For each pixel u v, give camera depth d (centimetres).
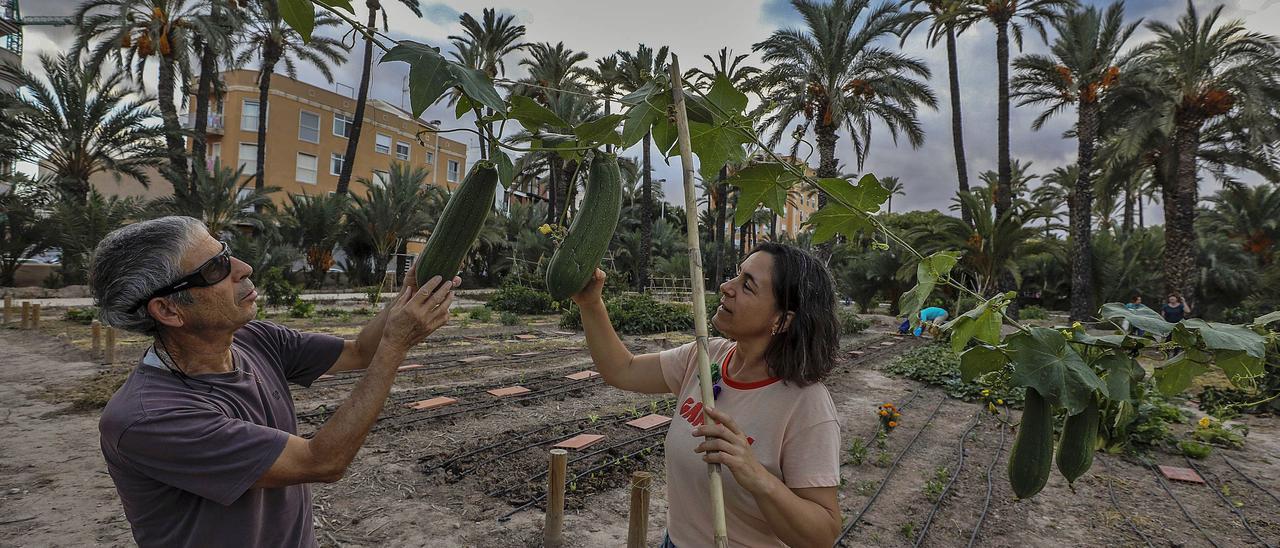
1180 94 1833
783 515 141
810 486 166
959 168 2359
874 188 175
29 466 523
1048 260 2962
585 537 435
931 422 796
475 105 150
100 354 1020
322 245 2948
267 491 170
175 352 165
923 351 1344
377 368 155
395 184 3030
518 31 2531
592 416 706
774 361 175
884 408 711
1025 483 195
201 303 159
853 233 203
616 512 480
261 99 2880
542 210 3891
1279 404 876
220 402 163
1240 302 2319
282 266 2516
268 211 2866
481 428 673
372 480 516
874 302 2734
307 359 211
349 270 3178
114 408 150
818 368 174
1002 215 1955
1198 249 2427
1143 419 674
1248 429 786
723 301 185
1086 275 2080
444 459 568
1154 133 1927
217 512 154
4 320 1389
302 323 1602
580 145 164
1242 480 606
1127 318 189
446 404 755
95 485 489
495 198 163
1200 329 173
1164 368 198
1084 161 2016
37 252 2244
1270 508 536
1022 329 190
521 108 152
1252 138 1780
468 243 162
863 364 1263
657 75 160
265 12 2527
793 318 173
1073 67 1973
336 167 3859
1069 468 199
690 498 184
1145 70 1853
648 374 222
